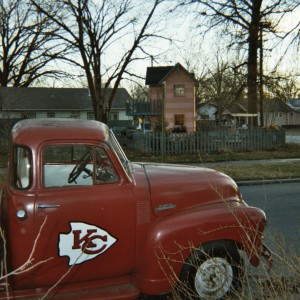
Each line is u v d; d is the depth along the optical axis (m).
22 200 3.70
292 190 11.14
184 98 33.56
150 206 4.09
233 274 4.23
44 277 3.78
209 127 29.17
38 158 3.77
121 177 4.02
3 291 3.69
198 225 4.06
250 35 25.03
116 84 26.81
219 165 16.11
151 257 3.97
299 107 73.81
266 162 17.17
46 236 3.72
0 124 20.08
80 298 3.77
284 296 3.29
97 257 3.91
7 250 3.69
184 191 4.29
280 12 23.86
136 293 3.91
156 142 20.11
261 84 26.91
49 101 48.59
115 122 49.28
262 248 4.44
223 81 46.69
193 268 4.08
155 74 37.16
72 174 4.04
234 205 4.45
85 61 25.94
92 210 3.86
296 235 6.48
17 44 46.41
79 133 3.93
